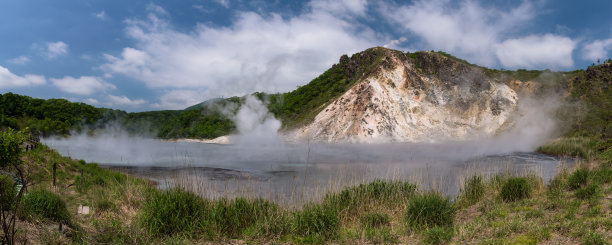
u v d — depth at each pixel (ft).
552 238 18.54
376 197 31.58
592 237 17.31
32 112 290.35
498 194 31.94
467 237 20.10
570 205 24.95
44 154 56.24
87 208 28.89
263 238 22.30
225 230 23.27
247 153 124.06
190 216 23.31
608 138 98.58
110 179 49.29
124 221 25.04
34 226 20.30
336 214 26.07
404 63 236.02
